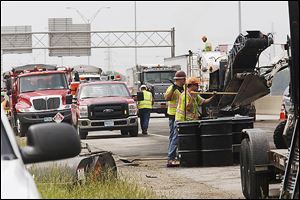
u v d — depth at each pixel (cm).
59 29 10950
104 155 2181
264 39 4459
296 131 1598
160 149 3928
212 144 2823
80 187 1977
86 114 5028
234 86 4631
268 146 1864
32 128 973
